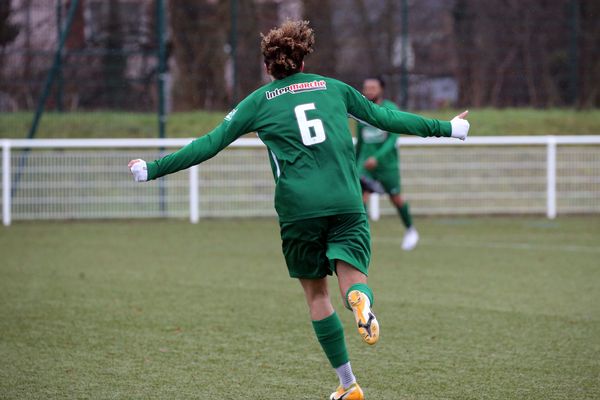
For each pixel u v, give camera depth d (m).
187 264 34.47
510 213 53.94
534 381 17.84
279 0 59.69
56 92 56.06
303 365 19.31
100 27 56.69
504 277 31.28
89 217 51.03
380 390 17.28
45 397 16.77
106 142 49.75
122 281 30.44
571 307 25.80
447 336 22.11
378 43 61.12
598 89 63.66
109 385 17.64
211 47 59.66
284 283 30.11
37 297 27.41
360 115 15.97
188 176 51.44
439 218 52.59
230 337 22.03
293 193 15.08
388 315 24.73
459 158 53.62
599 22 62.72
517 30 62.16
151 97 56.19
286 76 15.82
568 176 54.06
